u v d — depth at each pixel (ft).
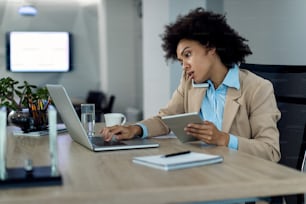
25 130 6.26
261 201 3.90
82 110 5.95
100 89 24.63
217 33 5.49
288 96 5.52
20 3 23.20
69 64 23.88
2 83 6.48
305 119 5.11
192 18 5.57
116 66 23.76
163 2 12.47
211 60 5.60
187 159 3.90
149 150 4.73
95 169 3.73
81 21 24.04
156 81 13.30
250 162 3.96
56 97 5.12
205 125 4.88
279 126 5.45
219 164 3.88
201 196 3.15
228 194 3.20
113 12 23.53
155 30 13.17
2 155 3.33
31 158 4.30
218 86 5.75
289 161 5.16
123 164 3.94
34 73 23.62
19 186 3.13
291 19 8.90
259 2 9.64
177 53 5.74
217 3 10.47
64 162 4.06
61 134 6.08
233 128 5.52
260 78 5.66
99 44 24.38
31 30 23.44
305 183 3.35
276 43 9.30
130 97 23.98
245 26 9.93
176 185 3.17
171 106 6.38
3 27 23.09
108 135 5.32
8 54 23.12
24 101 6.45
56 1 23.67
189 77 5.83
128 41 23.76
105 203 2.99
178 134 5.14
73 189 3.06
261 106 5.38
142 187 3.12
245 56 5.83
